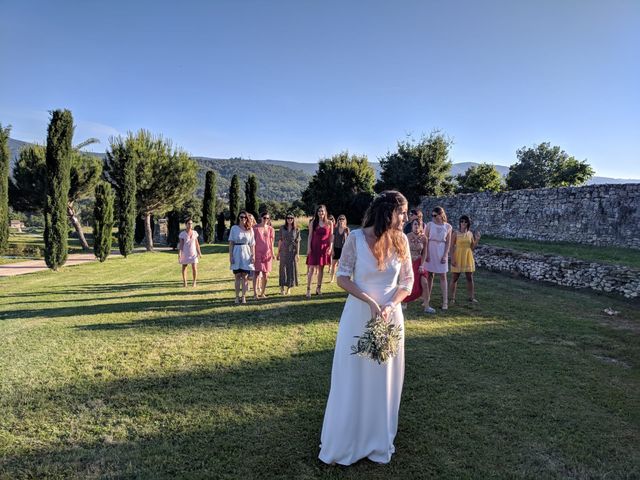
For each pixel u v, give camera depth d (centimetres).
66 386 390
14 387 388
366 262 271
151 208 2481
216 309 698
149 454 283
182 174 2462
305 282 1000
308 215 4438
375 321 263
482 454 288
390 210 268
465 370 434
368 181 3553
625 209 1380
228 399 363
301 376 412
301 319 630
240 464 272
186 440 301
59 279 1191
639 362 465
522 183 5109
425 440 304
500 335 555
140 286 1002
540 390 388
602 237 1447
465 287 927
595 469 274
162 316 652
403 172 3266
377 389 271
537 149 5138
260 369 430
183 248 954
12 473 261
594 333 569
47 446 293
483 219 2070
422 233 633
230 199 3222
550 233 1664
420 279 641
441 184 3362
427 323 611
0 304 792
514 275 1108
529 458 284
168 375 415
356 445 274
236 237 731
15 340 530
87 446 293
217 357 465
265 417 333
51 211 1401
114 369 430
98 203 1709
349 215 3475
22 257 2117
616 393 384
